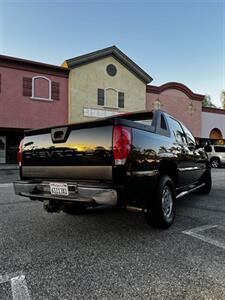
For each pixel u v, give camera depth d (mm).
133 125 3680
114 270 2867
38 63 17703
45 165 3969
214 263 3029
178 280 2646
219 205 6125
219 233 4094
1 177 11594
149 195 3951
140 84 21953
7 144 19125
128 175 3404
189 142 5988
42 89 18094
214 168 19125
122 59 20906
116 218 4945
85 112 19438
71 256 3238
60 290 2471
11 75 17125
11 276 2740
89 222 4703
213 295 2377
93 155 3506
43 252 3365
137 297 2348
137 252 3355
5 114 16969
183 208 5809
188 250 3414
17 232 4160
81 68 19359
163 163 4375
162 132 4609
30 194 4020
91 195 3410
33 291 2455
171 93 23953
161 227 4258
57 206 4211
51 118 18391
